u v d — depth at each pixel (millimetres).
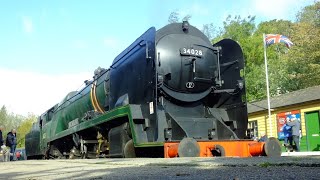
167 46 8750
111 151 9266
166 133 7930
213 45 10000
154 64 8039
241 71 8969
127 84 9289
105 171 3768
